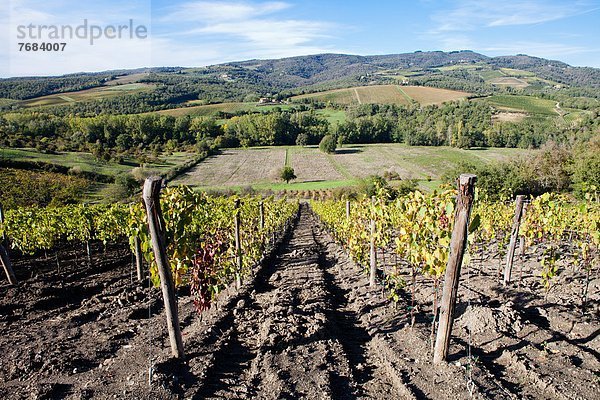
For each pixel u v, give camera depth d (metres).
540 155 37.00
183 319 7.46
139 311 8.02
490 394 4.45
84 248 15.96
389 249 13.76
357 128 78.94
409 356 5.55
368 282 9.75
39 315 8.05
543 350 5.42
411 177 50.50
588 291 8.36
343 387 4.96
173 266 5.59
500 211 15.09
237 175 56.50
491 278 9.46
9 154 44.28
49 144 52.25
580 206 8.69
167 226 5.50
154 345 6.05
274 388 4.79
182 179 53.12
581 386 4.53
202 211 9.16
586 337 6.03
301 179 54.56
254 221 14.25
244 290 9.36
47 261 13.24
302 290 9.27
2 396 4.69
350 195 40.12
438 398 4.50
